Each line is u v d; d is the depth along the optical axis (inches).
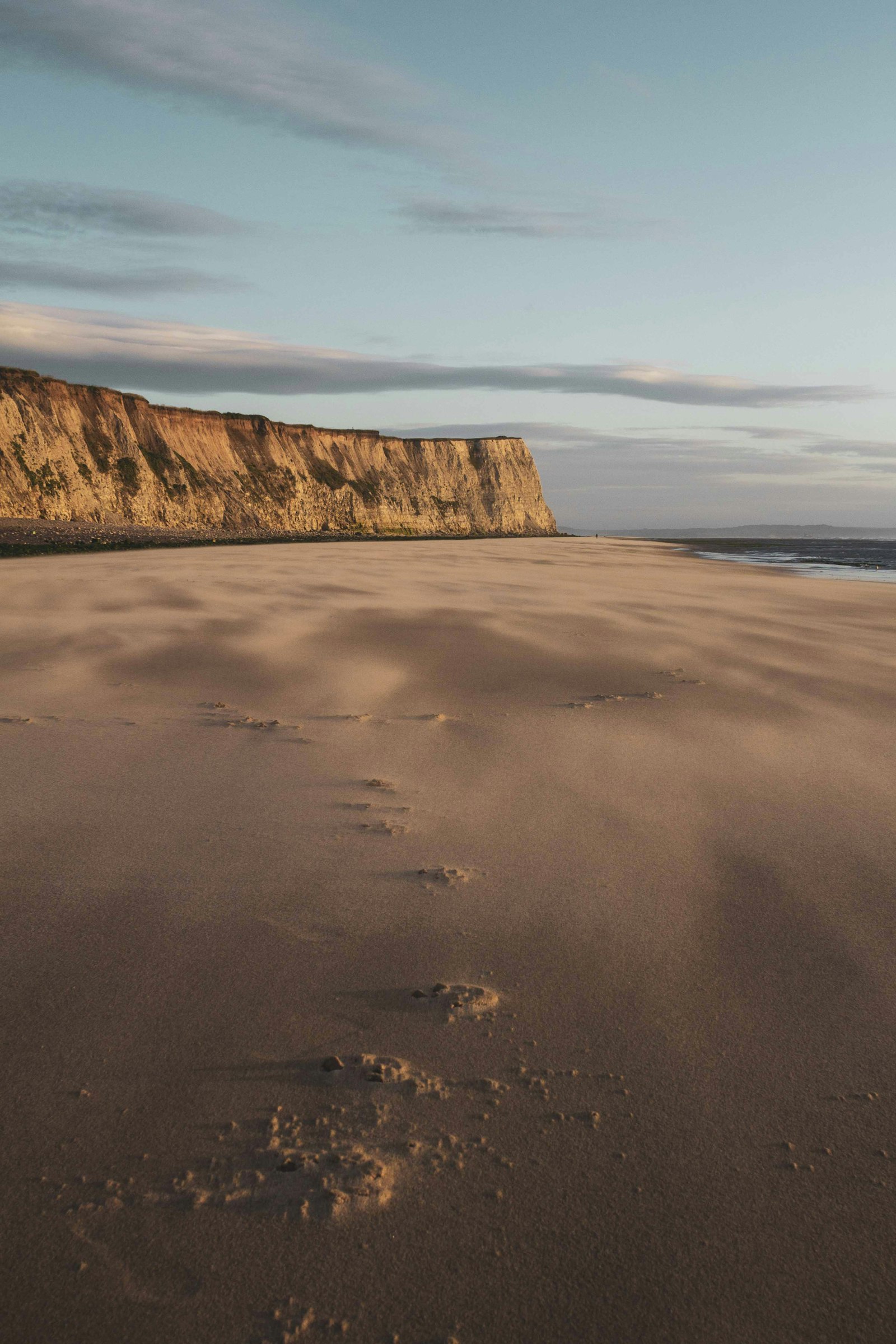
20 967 144.1
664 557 2203.5
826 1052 125.3
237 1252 89.9
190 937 156.0
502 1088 116.0
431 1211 95.2
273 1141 105.3
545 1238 92.0
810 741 294.8
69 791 232.7
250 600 699.4
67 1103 111.9
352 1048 124.3
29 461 3218.5
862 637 555.5
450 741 291.4
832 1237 92.7
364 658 447.8
